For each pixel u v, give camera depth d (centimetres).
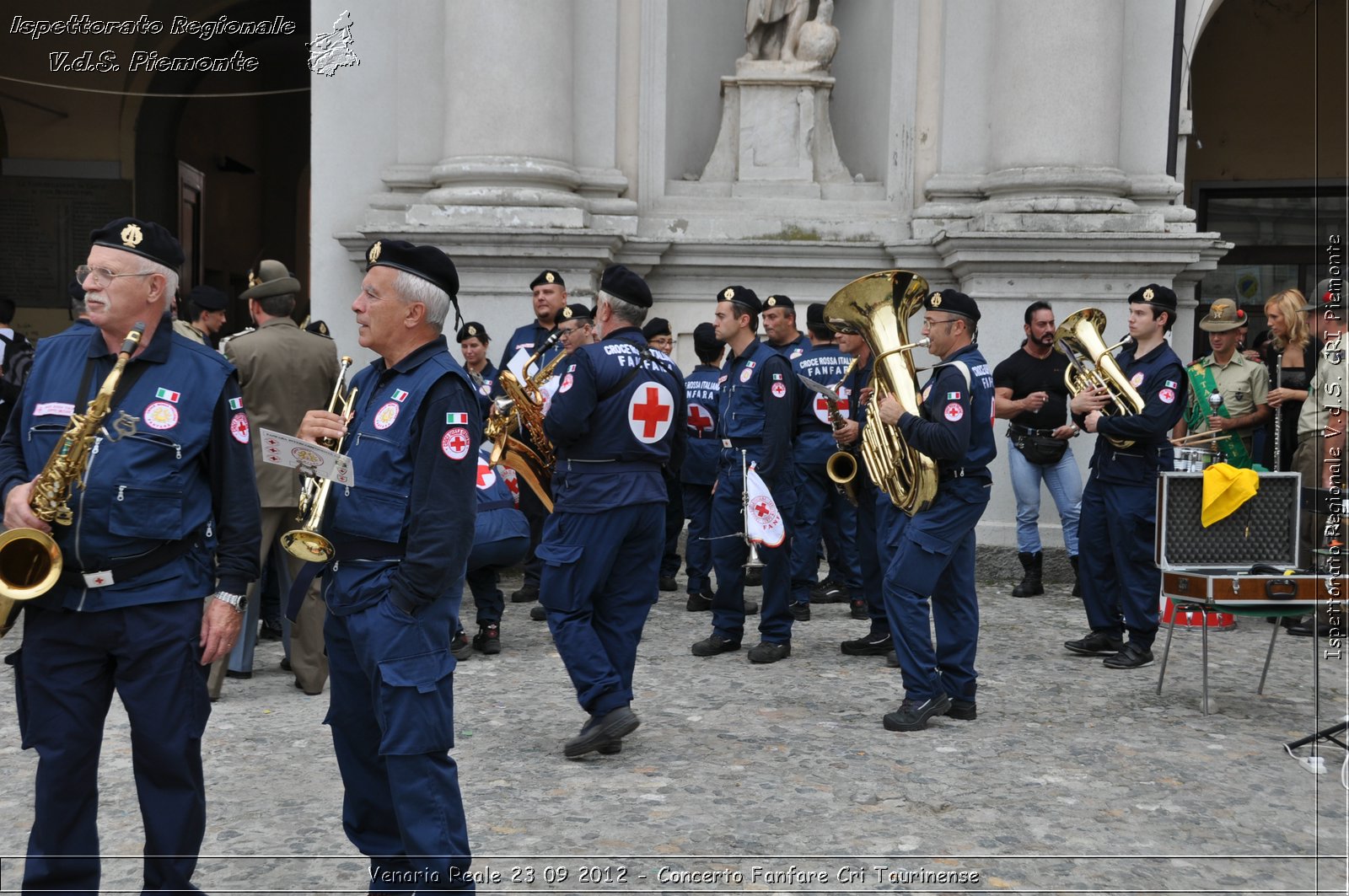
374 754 335
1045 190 910
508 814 422
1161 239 879
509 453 645
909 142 975
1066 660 659
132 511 308
